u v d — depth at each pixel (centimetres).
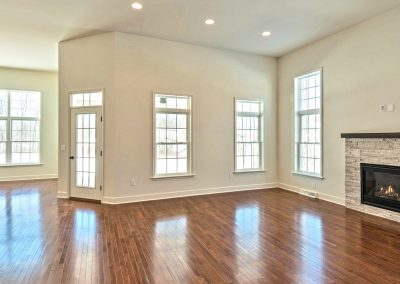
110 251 300
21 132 772
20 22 458
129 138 512
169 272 254
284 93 645
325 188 534
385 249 305
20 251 300
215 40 548
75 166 538
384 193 429
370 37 445
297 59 603
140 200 523
